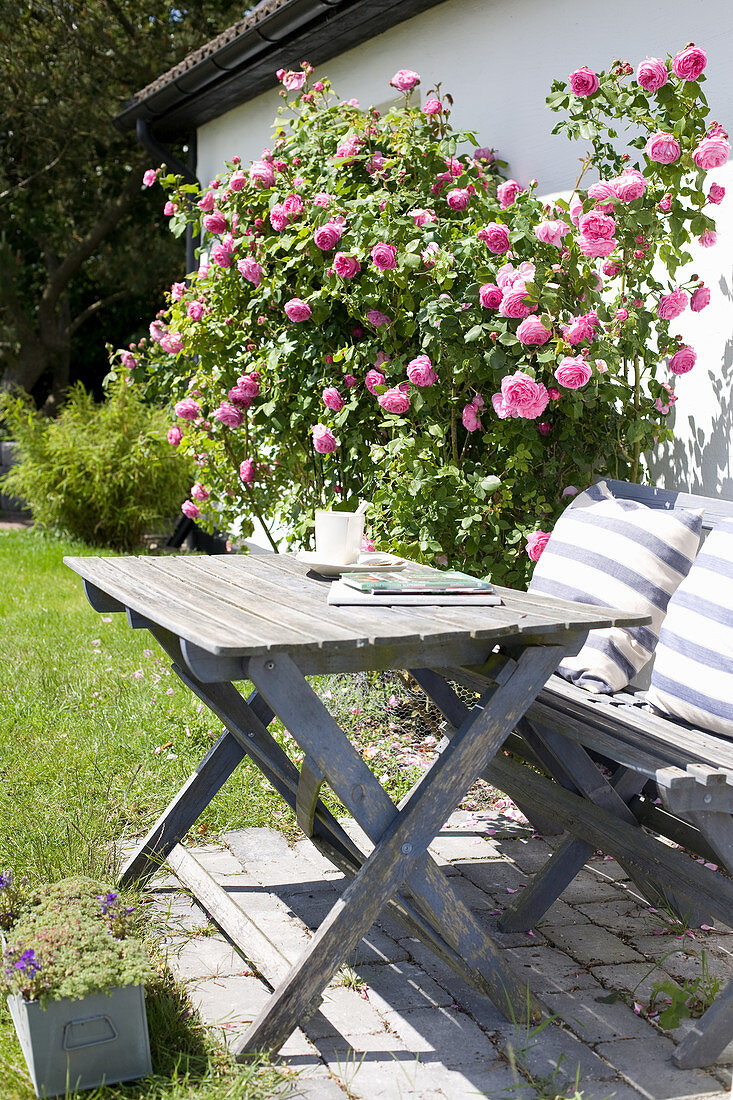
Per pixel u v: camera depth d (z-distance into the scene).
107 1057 2.03
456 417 4.20
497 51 5.16
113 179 16.41
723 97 3.82
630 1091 2.08
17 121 15.24
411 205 4.27
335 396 4.23
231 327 4.90
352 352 4.25
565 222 3.78
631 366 4.21
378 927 2.78
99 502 9.20
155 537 10.41
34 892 2.35
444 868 3.15
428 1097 2.04
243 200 4.80
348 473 4.57
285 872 3.06
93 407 9.83
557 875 2.74
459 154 5.39
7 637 5.63
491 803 3.70
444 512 3.92
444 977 2.53
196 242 8.98
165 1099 1.98
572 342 3.53
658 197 3.60
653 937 2.75
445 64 5.60
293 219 4.50
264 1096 2.02
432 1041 2.25
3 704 4.39
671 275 3.65
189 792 2.89
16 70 14.82
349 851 2.62
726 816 2.18
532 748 2.83
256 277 4.56
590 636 2.95
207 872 2.80
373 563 2.78
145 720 4.17
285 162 4.78
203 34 15.65
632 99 3.64
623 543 3.05
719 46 3.82
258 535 7.69
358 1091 2.06
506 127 5.11
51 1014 1.97
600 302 3.65
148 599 2.33
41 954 2.04
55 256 17.06
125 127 9.35
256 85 7.53
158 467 9.08
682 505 3.19
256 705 2.98
